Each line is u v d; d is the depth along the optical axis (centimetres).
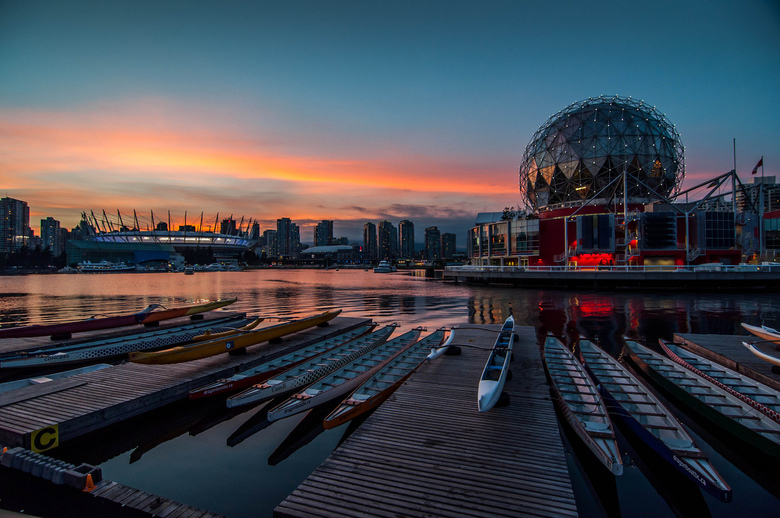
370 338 2030
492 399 1064
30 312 3941
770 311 3475
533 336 2128
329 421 1050
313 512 667
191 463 1041
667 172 7131
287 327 2086
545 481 752
